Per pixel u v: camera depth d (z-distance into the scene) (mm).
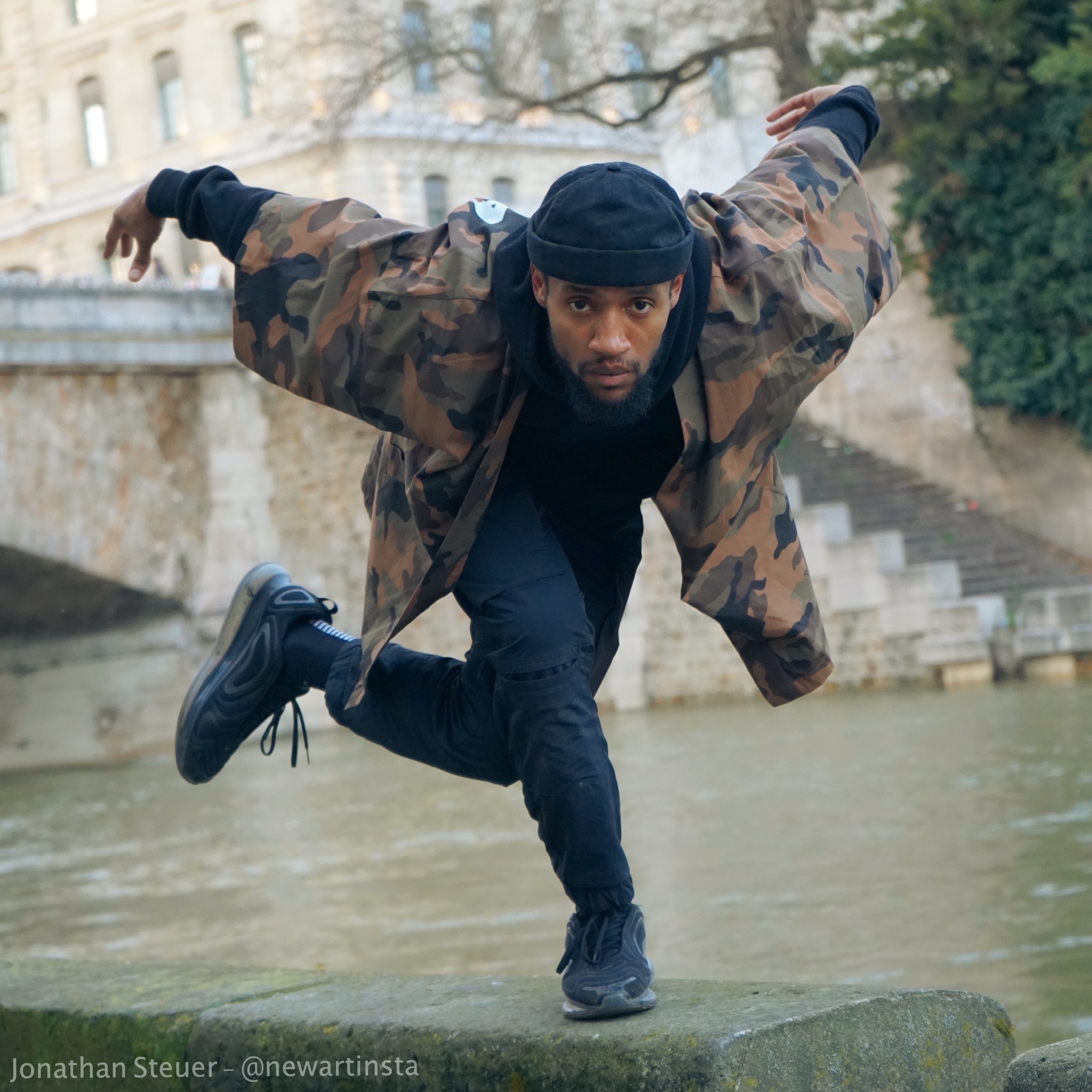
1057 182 21453
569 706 2559
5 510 25078
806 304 2502
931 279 23141
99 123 44344
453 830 11609
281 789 16797
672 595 23344
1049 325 22125
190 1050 2943
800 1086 2326
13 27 45750
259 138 40062
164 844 12883
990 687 18797
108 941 8359
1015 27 20812
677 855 9211
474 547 2631
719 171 27188
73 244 45094
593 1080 2371
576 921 2623
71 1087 3109
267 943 7770
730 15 24219
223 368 27500
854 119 2814
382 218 2602
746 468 2588
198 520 27344
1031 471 22797
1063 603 19312
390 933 7688
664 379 2430
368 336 2518
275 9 39531
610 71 27391
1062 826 8633
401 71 25141
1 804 20266
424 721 2805
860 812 10070
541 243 2277
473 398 2484
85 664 28203
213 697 3195
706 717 20172
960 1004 2541
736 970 6121
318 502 27328
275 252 2584
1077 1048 2168
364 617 2758
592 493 2709
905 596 20422
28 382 25438
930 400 23750
